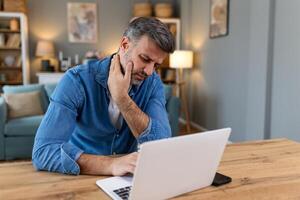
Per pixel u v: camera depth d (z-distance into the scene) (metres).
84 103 1.11
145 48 0.95
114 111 1.15
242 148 1.24
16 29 5.05
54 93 1.08
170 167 0.76
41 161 0.95
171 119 3.60
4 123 3.18
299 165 1.05
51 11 5.40
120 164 0.91
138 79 1.06
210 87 4.26
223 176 0.92
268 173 0.97
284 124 2.70
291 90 2.59
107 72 1.11
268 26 2.80
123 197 0.77
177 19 5.38
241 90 3.42
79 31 5.52
